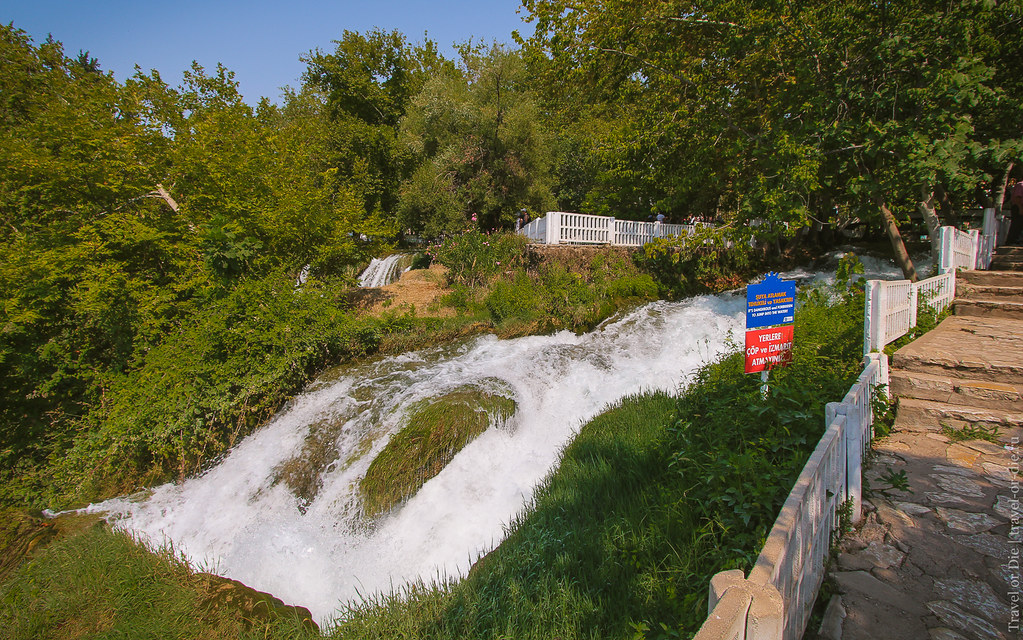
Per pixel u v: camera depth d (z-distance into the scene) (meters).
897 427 4.91
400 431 6.80
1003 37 9.09
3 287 8.67
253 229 11.35
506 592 3.75
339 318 9.70
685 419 5.36
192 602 4.97
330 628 4.38
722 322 10.50
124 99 11.01
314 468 7.02
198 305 9.43
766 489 3.43
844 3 9.45
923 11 8.75
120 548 5.57
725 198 16.39
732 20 10.84
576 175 23.91
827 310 8.44
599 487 4.90
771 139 10.45
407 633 3.75
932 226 9.45
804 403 4.57
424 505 6.16
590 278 12.63
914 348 5.80
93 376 9.01
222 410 7.74
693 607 2.90
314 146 14.19
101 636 4.45
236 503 6.84
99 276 8.85
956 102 8.05
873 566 3.04
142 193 10.85
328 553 5.81
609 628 3.13
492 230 22.67
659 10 12.39
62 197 10.23
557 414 7.52
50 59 13.64
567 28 14.25
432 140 23.78
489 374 8.14
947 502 3.66
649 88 14.72
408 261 18.03
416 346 10.19
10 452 8.36
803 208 9.51
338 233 12.93
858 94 9.12
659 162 13.52
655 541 3.74
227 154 11.26
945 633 2.51
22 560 5.90
